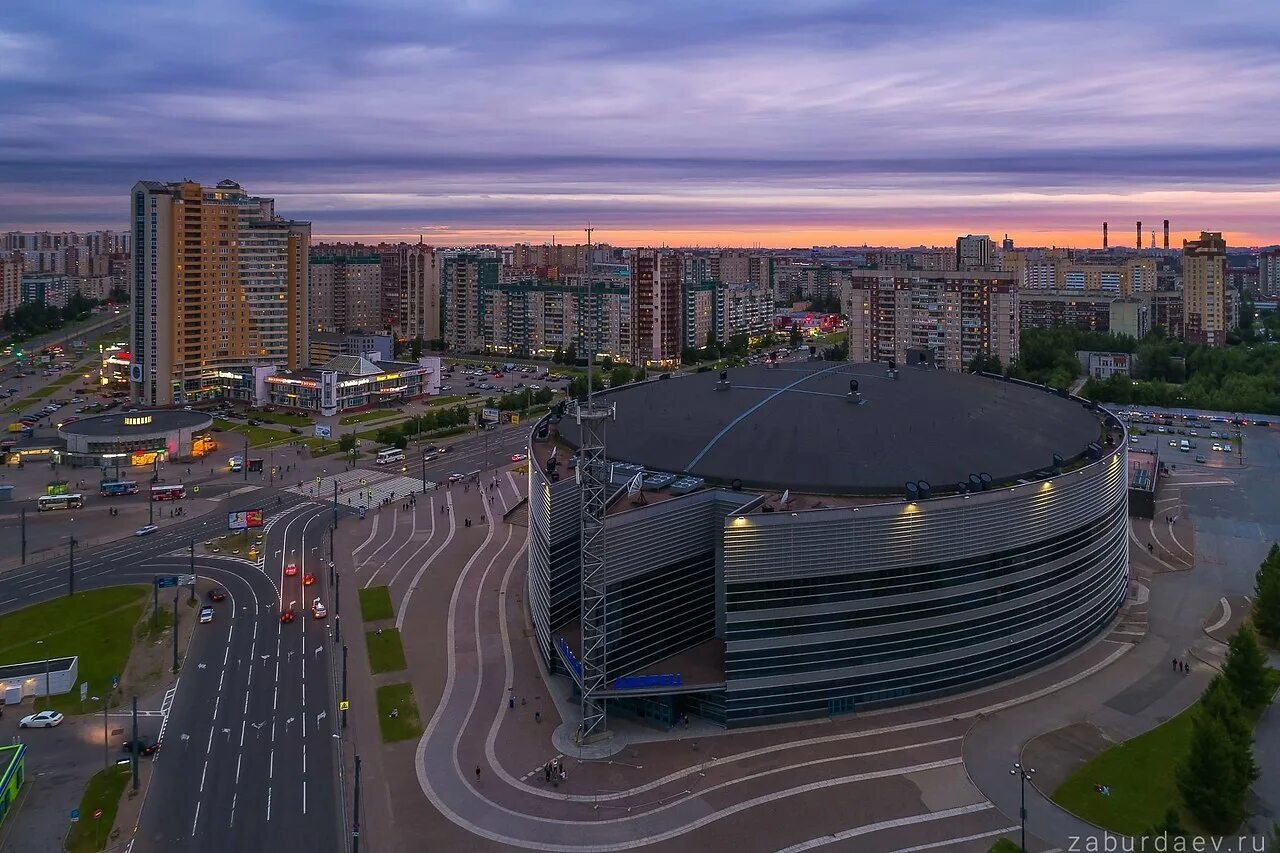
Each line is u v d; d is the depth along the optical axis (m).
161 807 107.25
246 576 183.75
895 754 117.38
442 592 175.38
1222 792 100.81
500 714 128.88
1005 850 98.44
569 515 141.75
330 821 104.75
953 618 130.75
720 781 111.81
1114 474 154.75
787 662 124.69
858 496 138.25
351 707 131.00
